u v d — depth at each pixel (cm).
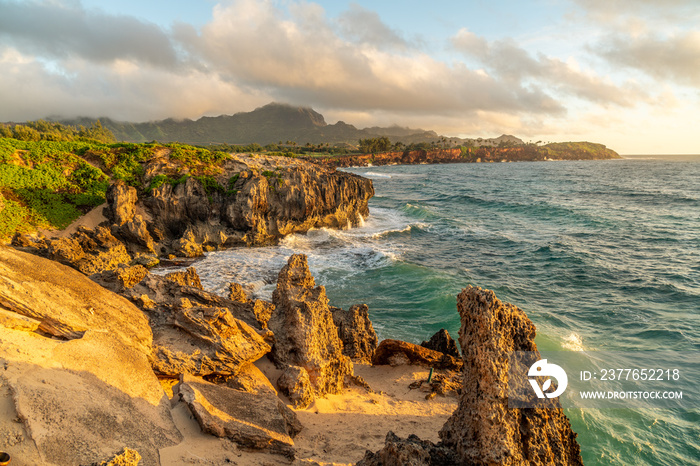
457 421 991
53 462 686
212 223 4856
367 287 3522
